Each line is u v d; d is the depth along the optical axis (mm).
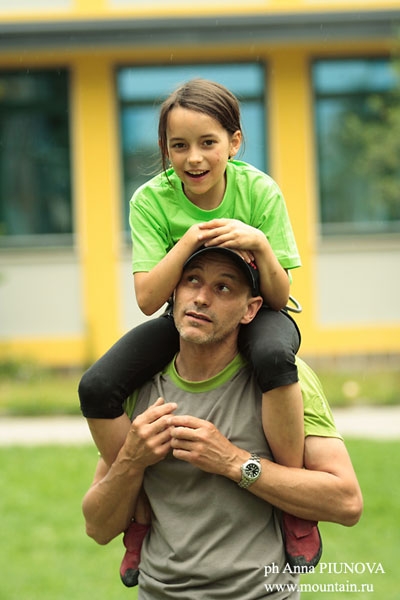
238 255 5379
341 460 5605
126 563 5926
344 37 23406
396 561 10984
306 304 24719
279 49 24250
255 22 23203
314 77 24391
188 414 5672
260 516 5637
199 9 24484
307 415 5691
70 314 24781
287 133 24391
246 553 5586
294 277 24625
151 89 24422
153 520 5820
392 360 24875
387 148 23188
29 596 10391
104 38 23328
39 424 18750
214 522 5598
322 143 24547
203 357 5695
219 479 5590
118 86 24453
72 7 24547
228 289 5453
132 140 24547
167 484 5684
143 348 5766
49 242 24750
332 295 24781
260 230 6105
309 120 24422
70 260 24766
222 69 24328
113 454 5785
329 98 24438
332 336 24812
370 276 24844
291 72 24312
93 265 24703
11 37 23203
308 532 5691
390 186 23297
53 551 11836
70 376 24453
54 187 24703
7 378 23875
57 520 12875
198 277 5484
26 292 24766
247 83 24391
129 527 5980
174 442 5484
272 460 5664
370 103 23031
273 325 5609
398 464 14688
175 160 5770
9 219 24781
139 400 5848
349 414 18859
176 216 6098
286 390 5410
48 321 24766
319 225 24688
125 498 5719
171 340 5867
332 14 23188
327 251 24734
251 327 5641
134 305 24781
